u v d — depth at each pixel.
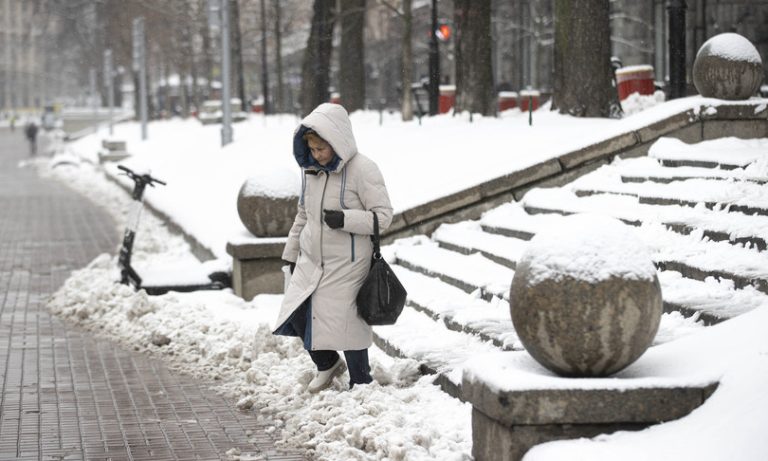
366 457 11.04
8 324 20.25
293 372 14.65
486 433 9.96
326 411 12.61
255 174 21.78
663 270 15.34
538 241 9.96
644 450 9.04
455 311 16.08
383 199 12.98
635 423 9.51
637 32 60.16
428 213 21.98
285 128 45.53
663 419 9.50
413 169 25.92
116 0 112.38
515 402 9.38
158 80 156.62
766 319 10.77
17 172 78.25
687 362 10.24
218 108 84.69
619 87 37.56
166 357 17.09
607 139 22.34
